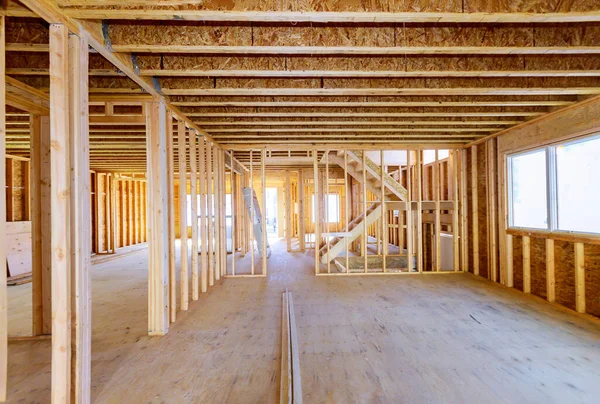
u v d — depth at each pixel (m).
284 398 1.92
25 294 4.59
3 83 1.58
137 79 2.67
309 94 3.21
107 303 4.03
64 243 1.80
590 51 2.38
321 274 5.47
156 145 3.09
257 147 5.54
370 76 2.88
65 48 1.82
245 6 1.89
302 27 2.30
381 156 5.59
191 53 2.62
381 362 2.41
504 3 1.94
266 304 3.88
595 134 3.25
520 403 1.91
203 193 4.48
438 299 4.02
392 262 6.37
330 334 2.93
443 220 6.26
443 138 5.32
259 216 7.99
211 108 3.76
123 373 2.29
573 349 2.62
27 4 1.61
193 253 4.06
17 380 2.24
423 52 2.41
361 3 1.91
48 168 3.03
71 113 1.89
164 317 3.00
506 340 2.79
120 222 10.06
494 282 4.89
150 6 1.85
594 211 3.33
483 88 3.04
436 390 2.04
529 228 4.30
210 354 2.58
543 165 4.05
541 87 3.04
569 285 3.66
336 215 12.45
